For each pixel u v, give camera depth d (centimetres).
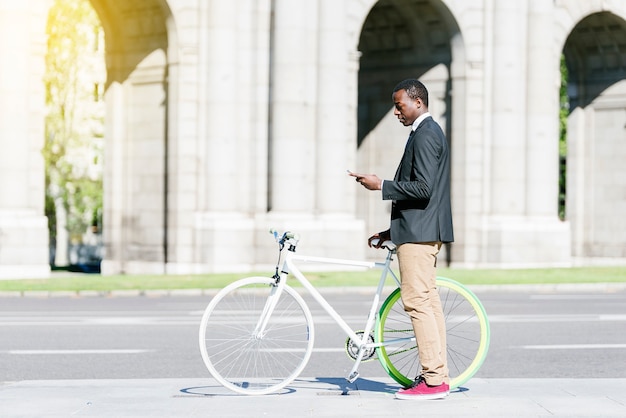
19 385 1435
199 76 4550
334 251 4612
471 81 5175
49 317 2594
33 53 4147
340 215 4684
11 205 4088
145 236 4656
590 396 1283
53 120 8844
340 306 2894
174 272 4528
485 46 5197
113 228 4744
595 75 6322
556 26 5466
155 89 4631
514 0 5222
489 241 5162
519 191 5231
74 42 8800
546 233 5212
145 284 3606
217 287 3519
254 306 1422
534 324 2417
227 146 4562
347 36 4762
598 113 6331
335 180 4675
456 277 3969
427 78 5297
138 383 1450
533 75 5256
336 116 4684
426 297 1305
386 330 1357
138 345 2061
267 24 4628
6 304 3017
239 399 1277
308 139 4650
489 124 5206
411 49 5341
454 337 1377
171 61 4544
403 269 1308
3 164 4081
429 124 1316
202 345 1334
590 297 3291
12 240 4044
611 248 6297
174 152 4534
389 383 1435
